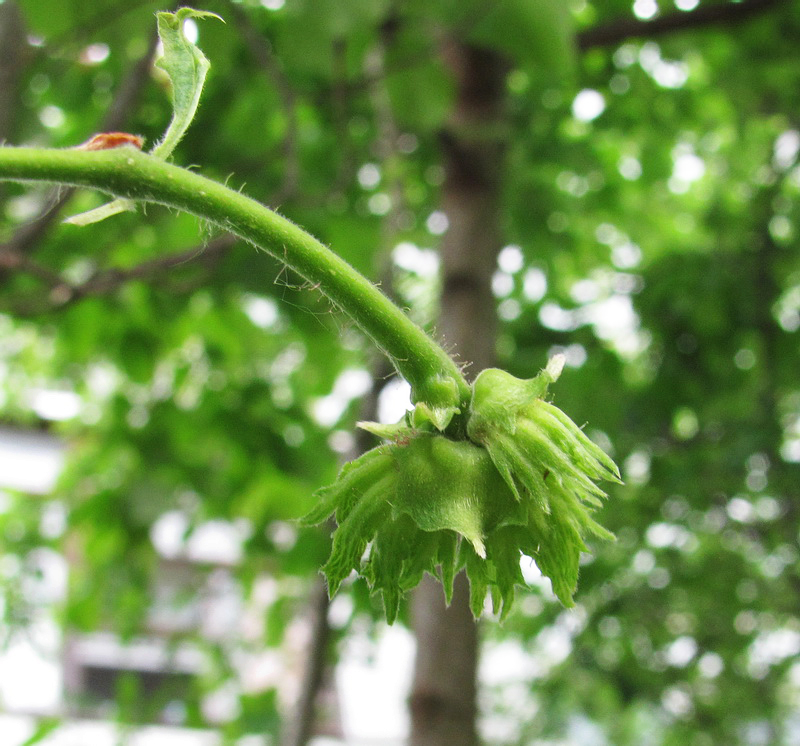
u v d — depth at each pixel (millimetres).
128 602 6379
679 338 6266
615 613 6809
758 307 6062
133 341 5492
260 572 6641
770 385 5957
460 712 3805
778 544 6547
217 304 5477
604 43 4293
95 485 5945
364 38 3615
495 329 4324
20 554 6078
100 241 4895
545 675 8344
